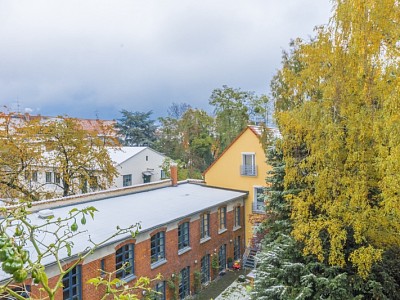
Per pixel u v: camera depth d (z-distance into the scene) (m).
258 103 42.19
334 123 9.62
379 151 8.21
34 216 15.08
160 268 16.47
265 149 17.02
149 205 19.41
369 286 10.20
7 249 1.69
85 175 24.28
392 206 8.07
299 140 10.88
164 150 48.12
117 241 13.70
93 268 12.91
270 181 14.30
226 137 42.66
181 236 18.31
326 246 11.29
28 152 21.83
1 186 21.30
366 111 8.96
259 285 11.62
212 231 20.97
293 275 11.03
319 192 10.27
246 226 25.06
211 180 27.12
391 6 7.50
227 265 22.55
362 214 9.55
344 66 9.03
